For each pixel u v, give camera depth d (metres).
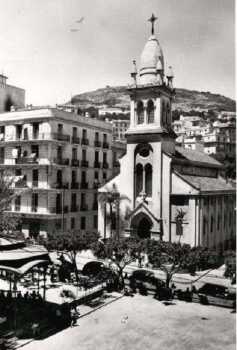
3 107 67.38
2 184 47.56
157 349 23.09
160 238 46.44
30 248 32.12
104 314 29.45
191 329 26.44
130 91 49.56
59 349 22.88
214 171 64.88
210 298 32.22
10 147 59.62
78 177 61.66
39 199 56.66
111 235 49.34
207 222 48.50
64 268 38.62
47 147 56.00
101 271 38.38
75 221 60.69
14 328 25.91
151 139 47.75
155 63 49.44
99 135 67.31
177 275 42.41
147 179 48.75
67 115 58.94
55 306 29.72
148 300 33.25
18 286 36.19
